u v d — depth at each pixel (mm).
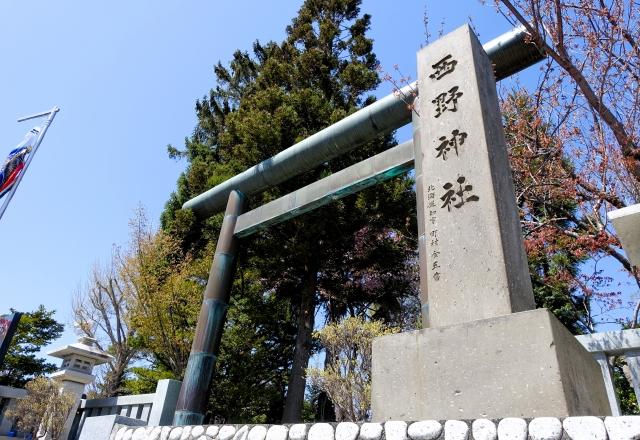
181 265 11406
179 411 5719
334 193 6059
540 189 8727
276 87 12852
